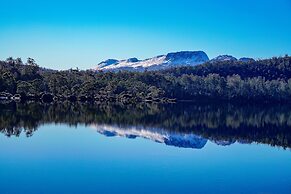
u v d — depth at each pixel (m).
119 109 109.44
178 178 31.61
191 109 120.69
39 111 91.56
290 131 67.38
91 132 59.47
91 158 39.09
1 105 106.38
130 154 41.84
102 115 88.12
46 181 30.23
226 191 28.38
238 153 44.47
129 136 56.81
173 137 57.56
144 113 97.75
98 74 187.88
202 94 188.00
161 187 28.95
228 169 35.53
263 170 35.34
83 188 28.47
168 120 82.00
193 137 58.16
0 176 31.62
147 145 48.75
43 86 149.38
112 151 43.47
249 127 72.88
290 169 35.97
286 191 28.52
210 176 32.59
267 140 56.09
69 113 89.69
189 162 38.22
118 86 161.62
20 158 38.69
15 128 61.38
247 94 189.25
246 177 32.50
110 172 33.25
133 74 189.88
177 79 191.88
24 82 141.50
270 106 158.88
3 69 155.88
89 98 149.50
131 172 33.28
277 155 43.47
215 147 48.94
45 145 46.62
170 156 41.34
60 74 167.38
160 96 170.25
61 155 40.44
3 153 41.19
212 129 68.81
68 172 33.06
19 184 29.39
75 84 159.50
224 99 188.88
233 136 60.19
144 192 27.66
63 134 56.47
